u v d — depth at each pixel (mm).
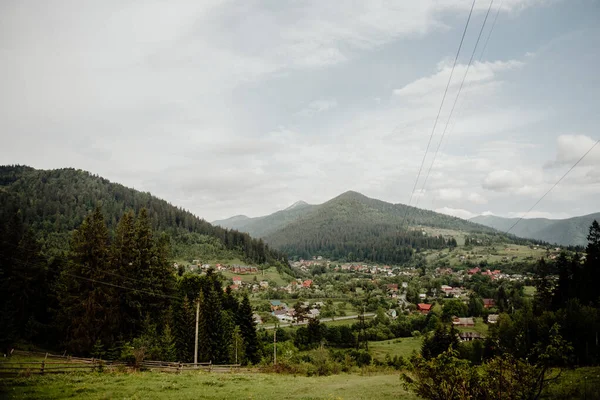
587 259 67000
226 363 59375
